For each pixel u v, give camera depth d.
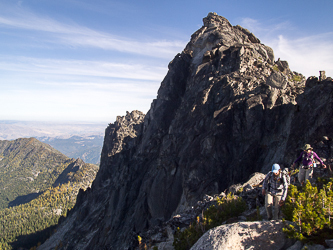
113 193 64.50
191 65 65.44
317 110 25.00
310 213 7.52
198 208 19.89
